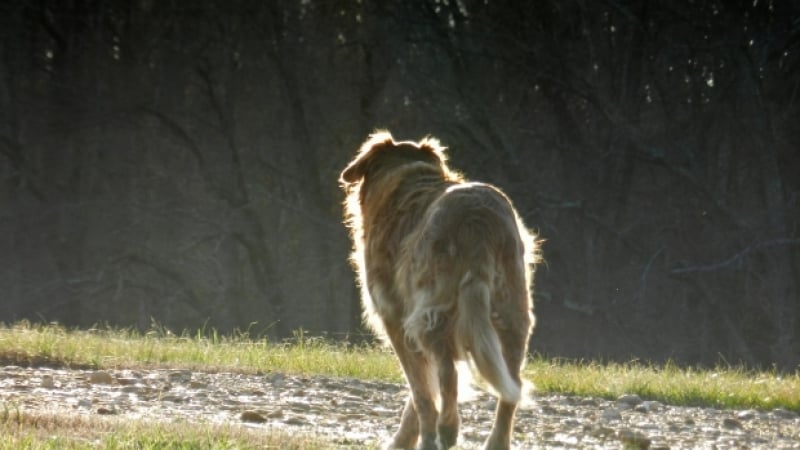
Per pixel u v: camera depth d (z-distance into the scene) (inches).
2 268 6378.0
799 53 5895.7
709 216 5920.3
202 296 6402.6
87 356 2378.2
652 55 5954.7
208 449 1251.2
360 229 1421.0
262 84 6486.2
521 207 6008.9
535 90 6171.3
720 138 6048.2
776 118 5920.3
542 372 2469.2
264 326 6343.5
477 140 6023.6
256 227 6254.9
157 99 6471.5
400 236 1325.0
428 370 1309.1
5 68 6437.0
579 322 6023.6
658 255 5994.1
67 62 6456.7
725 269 5826.8
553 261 6033.5
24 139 6481.3
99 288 6289.4
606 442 1628.9
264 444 1320.1
